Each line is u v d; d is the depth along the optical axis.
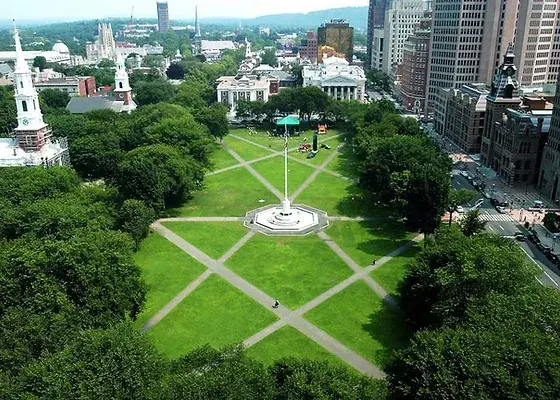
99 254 93.25
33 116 172.12
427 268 95.81
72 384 61.19
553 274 122.81
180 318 104.69
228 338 97.88
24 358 72.75
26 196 129.50
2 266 88.75
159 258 132.00
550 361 62.50
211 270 125.69
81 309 85.69
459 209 167.12
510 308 73.75
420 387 63.47
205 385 60.38
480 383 60.66
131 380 61.47
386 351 93.62
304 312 107.06
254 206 172.12
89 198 140.62
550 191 178.12
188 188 169.00
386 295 113.69
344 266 127.81
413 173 140.75
